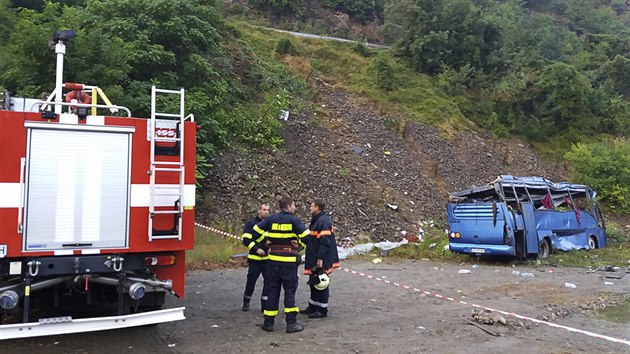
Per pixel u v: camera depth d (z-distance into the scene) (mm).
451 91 28953
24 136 5574
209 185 15375
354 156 20125
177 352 5766
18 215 5469
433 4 31578
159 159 6160
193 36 17297
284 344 6172
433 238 16578
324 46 29578
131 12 16562
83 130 5840
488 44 32000
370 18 41438
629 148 25797
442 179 21516
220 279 10320
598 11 61219
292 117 20906
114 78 13617
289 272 6773
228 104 18688
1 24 15945
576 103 30453
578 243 17000
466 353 5957
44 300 6418
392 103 25984
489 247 14188
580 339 6652
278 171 17047
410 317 7688
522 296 9562
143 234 6031
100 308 7020
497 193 14734
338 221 16062
